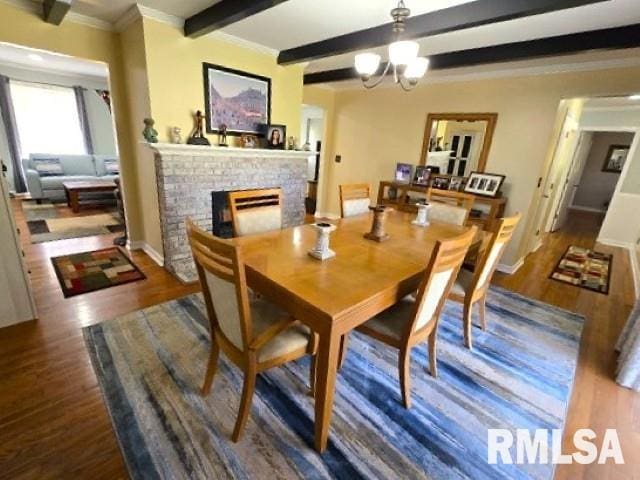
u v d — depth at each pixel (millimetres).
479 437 1561
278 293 1398
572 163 5730
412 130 4520
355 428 1553
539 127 3455
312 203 6707
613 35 2305
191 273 3053
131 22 2732
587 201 8711
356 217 2725
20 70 5555
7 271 2090
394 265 1677
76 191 5062
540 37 2590
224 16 2367
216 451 1382
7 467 1275
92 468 1291
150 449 1371
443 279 1555
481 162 3912
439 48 2996
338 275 1511
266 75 3539
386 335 1645
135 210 3572
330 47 3000
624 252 4898
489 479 1365
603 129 5352
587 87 3111
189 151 2988
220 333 1531
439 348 2232
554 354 2256
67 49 2789
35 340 2037
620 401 1858
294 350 1487
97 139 6586
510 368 2072
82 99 6215
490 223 3602
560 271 3939
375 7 2250
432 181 4242
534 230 4328
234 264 1145
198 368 1859
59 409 1548
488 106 3770
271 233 2092
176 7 2521
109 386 1696
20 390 1647
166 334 2152
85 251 3521
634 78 2861
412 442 1504
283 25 2727
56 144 6207
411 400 1740
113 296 2623
